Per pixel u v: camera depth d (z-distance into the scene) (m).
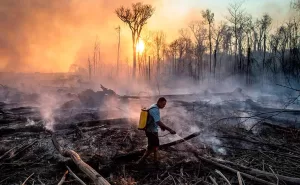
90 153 6.34
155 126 5.49
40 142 7.57
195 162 5.64
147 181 4.77
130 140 7.59
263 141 7.11
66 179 4.77
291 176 4.74
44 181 4.71
